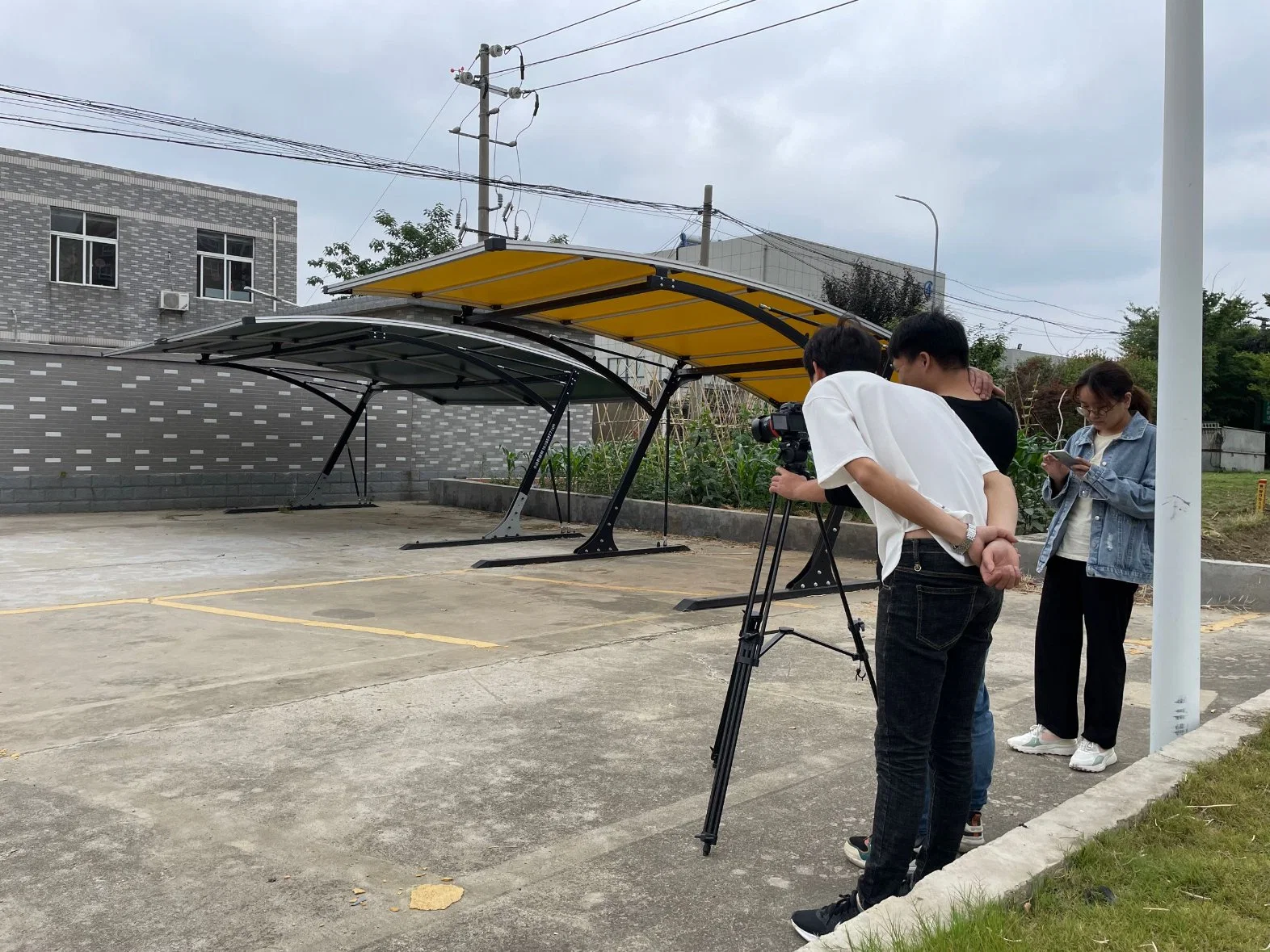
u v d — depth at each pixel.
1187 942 2.13
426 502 16.58
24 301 20.88
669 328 8.43
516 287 7.54
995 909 2.19
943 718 2.50
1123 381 3.80
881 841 2.39
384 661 5.37
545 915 2.58
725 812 3.29
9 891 2.68
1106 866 2.50
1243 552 8.52
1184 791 2.99
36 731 4.11
